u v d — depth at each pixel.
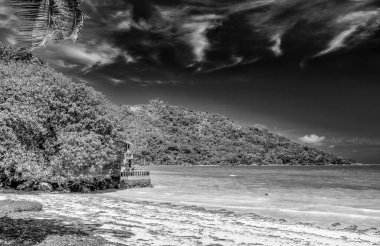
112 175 51.53
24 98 41.06
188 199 41.12
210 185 65.31
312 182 81.19
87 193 44.78
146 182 58.22
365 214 31.52
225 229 21.66
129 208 29.11
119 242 14.88
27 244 11.83
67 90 44.38
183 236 18.05
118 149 48.56
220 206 35.50
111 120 48.22
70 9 10.26
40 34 9.79
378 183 78.50
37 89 41.94
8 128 37.91
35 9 9.72
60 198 33.34
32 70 46.50
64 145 40.56
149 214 26.28
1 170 39.38
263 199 42.22
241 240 18.39
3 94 40.75
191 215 27.16
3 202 23.16
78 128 43.72
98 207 27.98
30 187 40.97
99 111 47.19
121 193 46.44
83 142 41.12
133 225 20.08
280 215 30.77
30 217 19.17
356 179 97.50
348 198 44.78
